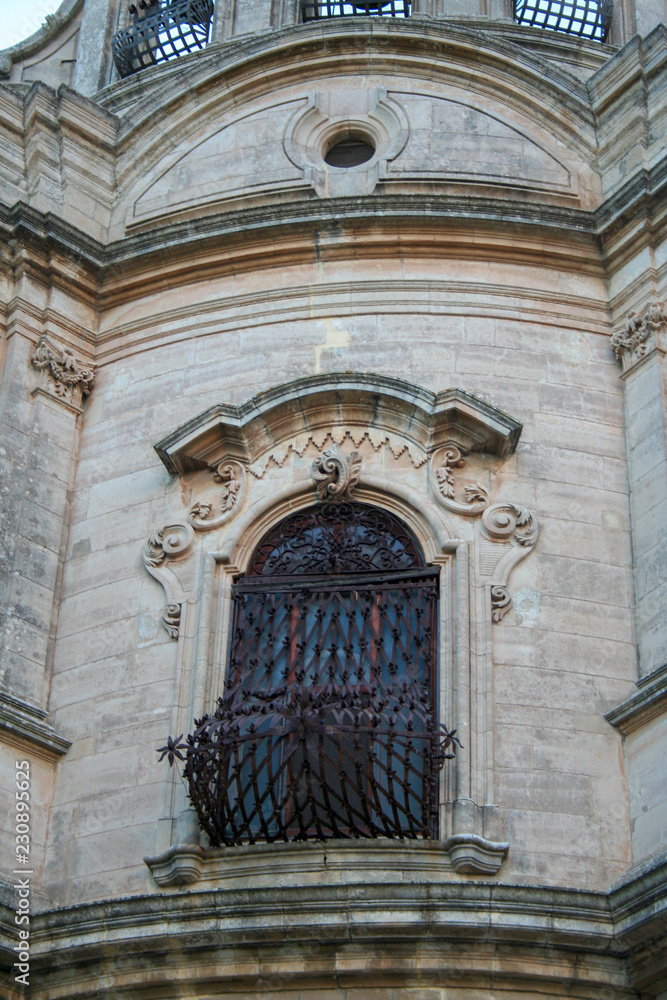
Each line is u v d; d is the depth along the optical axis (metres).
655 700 16.61
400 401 18.70
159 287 20.80
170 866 16.31
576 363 19.59
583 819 16.50
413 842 16.08
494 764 16.66
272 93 22.38
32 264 20.75
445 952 15.37
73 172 21.91
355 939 15.37
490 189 20.81
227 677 17.56
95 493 19.56
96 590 18.75
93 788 17.38
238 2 24.86
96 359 20.70
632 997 15.48
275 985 15.55
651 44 21.39
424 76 22.16
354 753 16.41
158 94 22.48
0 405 19.83
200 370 19.95
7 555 18.78
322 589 17.94
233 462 18.89
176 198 21.80
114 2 25.91
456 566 17.80
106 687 17.97
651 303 19.45
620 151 21.09
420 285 19.97
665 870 15.16
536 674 17.27
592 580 18.00
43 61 25.83
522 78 21.89
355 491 18.53
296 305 20.05
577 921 15.40
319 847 16.11
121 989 15.83
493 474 18.59
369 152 21.83
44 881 17.03
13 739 17.52
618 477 18.83
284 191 21.12
